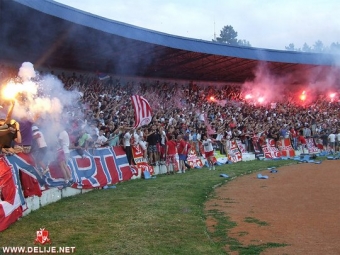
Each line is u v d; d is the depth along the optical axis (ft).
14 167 32.37
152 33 88.89
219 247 26.32
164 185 51.55
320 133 109.91
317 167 73.87
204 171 68.80
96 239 27.07
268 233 29.71
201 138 79.87
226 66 123.95
